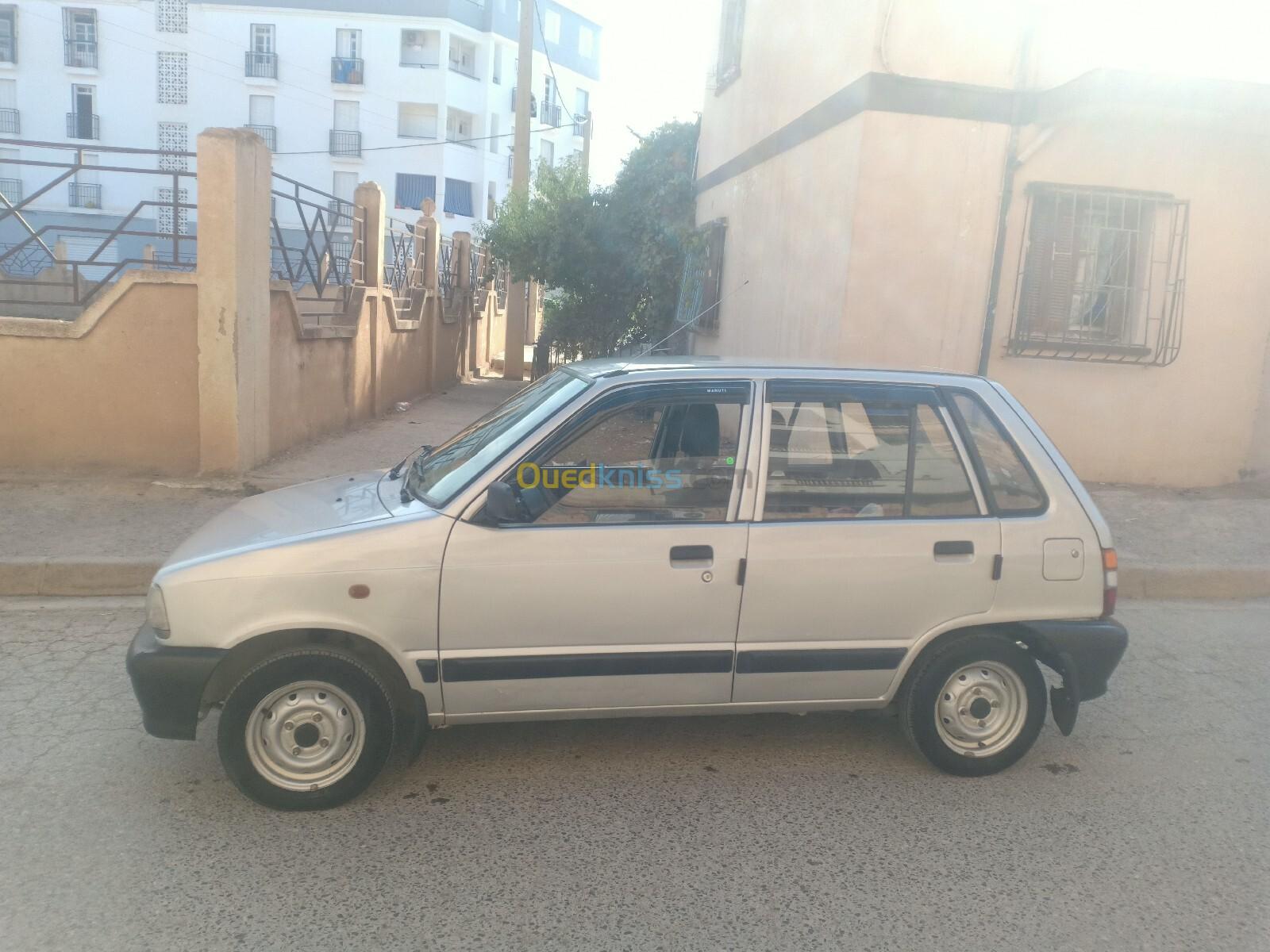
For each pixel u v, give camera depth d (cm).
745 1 1260
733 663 398
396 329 1522
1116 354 923
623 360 454
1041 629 416
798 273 1010
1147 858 369
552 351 2289
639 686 395
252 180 877
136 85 4606
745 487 399
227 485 853
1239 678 562
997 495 418
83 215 4616
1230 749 468
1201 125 893
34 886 333
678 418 402
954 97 859
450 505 385
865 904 335
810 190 985
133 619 608
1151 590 714
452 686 384
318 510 420
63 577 653
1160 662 584
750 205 1203
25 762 421
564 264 1755
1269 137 909
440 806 395
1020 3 855
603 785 417
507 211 1869
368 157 4709
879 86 848
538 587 380
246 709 371
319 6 4566
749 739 467
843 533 400
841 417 411
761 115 1174
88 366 847
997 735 425
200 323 854
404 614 375
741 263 1231
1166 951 313
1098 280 919
